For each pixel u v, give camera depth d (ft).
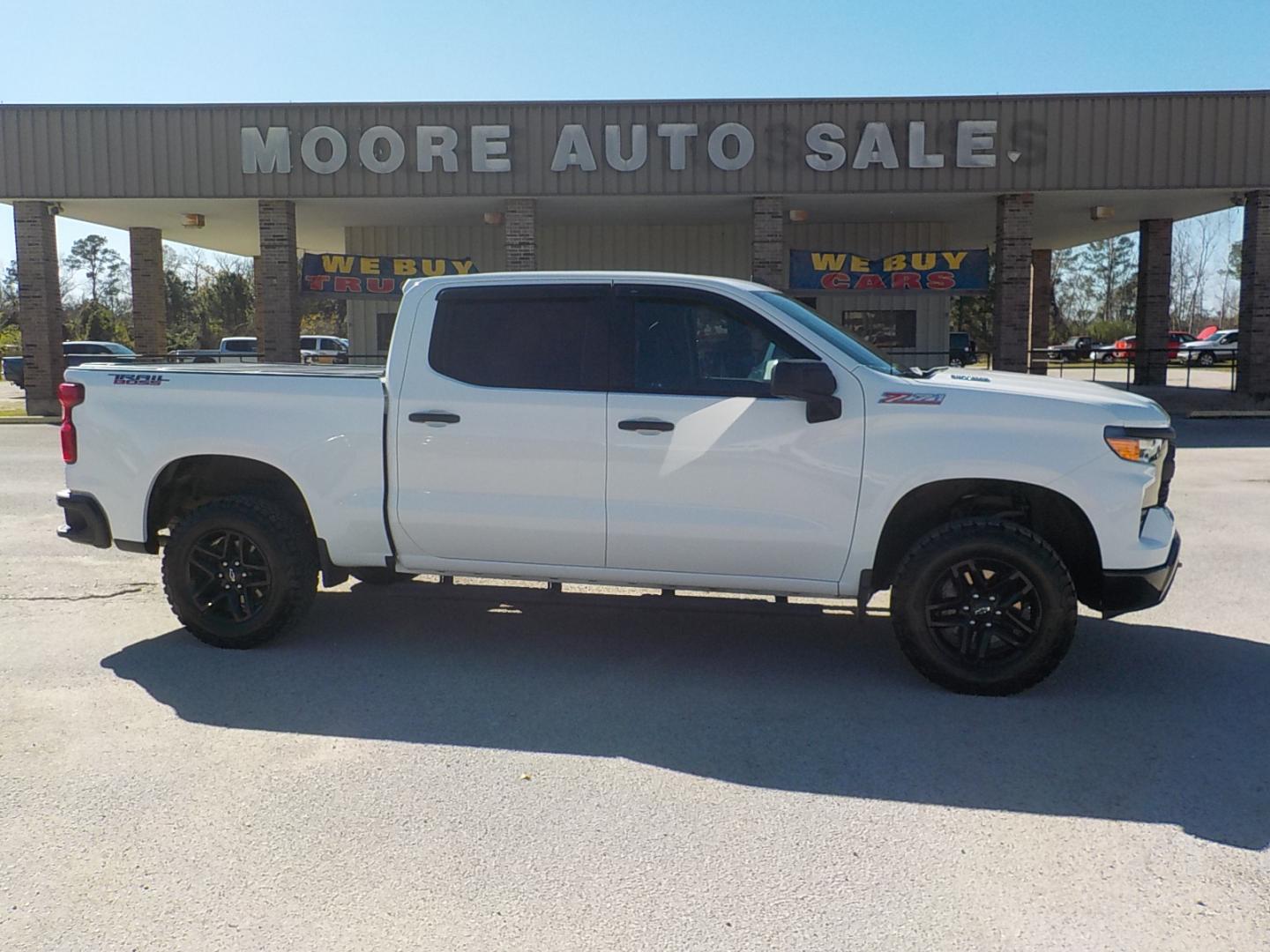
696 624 21.76
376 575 21.83
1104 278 336.90
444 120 66.03
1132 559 16.79
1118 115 64.90
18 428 67.82
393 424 18.78
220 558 19.66
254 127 66.49
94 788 13.61
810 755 14.84
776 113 65.31
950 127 65.05
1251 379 69.62
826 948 10.10
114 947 10.09
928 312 84.48
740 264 84.99
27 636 20.57
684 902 10.91
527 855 11.89
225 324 217.15
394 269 72.43
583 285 18.51
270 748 14.99
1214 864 11.77
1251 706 16.83
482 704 16.89
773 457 17.46
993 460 16.76
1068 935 10.34
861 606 17.94
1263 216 66.95
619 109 65.51
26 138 67.72
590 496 18.12
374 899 10.96
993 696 17.24
